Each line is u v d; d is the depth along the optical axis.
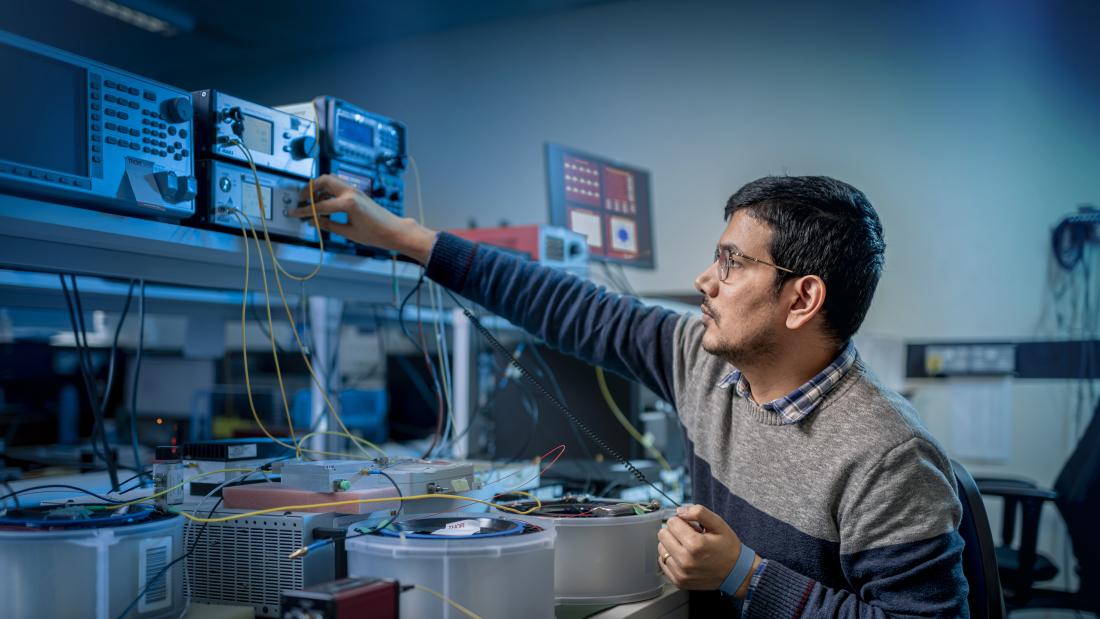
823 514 1.10
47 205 0.93
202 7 4.71
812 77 4.22
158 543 0.89
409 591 0.87
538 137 4.84
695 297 2.91
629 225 2.99
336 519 1.04
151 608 0.88
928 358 3.93
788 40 4.28
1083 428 3.62
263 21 4.95
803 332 1.13
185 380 3.35
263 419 3.02
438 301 1.76
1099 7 3.70
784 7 4.29
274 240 1.25
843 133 4.15
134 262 1.21
